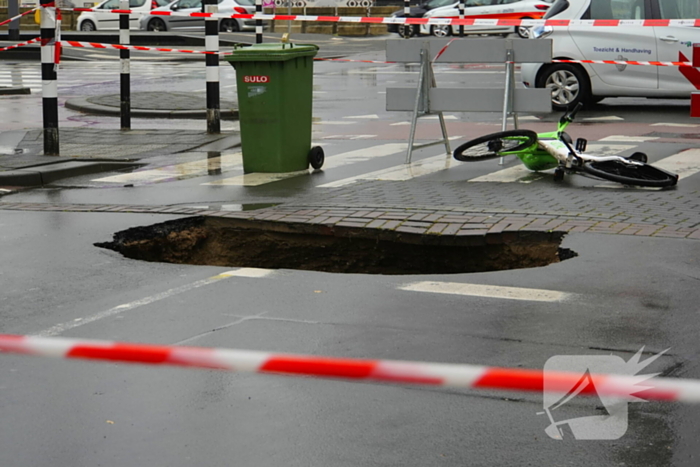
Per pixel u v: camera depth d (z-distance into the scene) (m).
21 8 80.69
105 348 5.50
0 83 42.16
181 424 7.34
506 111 20.06
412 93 20.70
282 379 8.16
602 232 12.94
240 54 19.08
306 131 19.75
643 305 10.07
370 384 8.04
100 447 6.99
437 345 8.98
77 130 26.88
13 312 10.25
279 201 16.05
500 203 15.16
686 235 12.78
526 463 6.65
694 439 6.96
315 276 11.46
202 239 14.50
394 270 13.54
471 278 11.22
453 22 23.83
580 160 17.27
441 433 7.13
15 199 17.16
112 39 60.34
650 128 25.41
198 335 9.37
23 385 8.12
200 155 22.56
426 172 18.98
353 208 14.88
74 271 11.88
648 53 28.70
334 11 73.38
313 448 6.93
